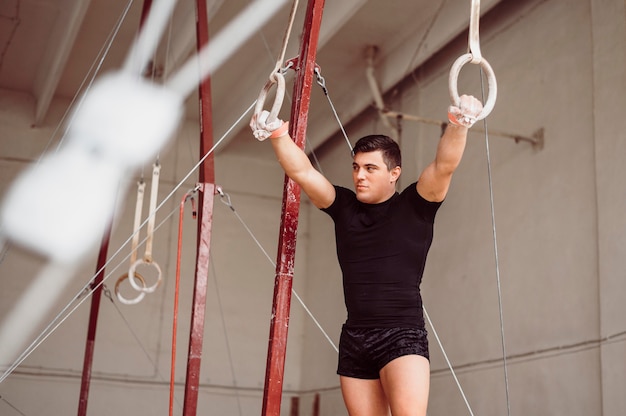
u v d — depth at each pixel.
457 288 7.43
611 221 5.68
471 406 6.98
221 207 10.43
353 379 2.48
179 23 8.51
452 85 2.14
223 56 8.45
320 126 10.05
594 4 6.17
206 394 9.71
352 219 2.48
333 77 9.20
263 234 10.55
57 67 8.39
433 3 7.75
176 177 10.02
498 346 6.75
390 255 2.42
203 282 3.74
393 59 8.52
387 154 2.46
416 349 2.37
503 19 7.32
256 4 7.96
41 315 9.16
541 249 6.40
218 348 9.91
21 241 9.26
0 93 9.67
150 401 9.42
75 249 9.39
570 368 5.91
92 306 5.55
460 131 2.19
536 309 6.36
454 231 7.60
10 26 8.50
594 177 5.95
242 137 10.52
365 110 9.45
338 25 7.56
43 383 9.04
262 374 10.02
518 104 6.93
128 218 9.68
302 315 10.41
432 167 2.31
